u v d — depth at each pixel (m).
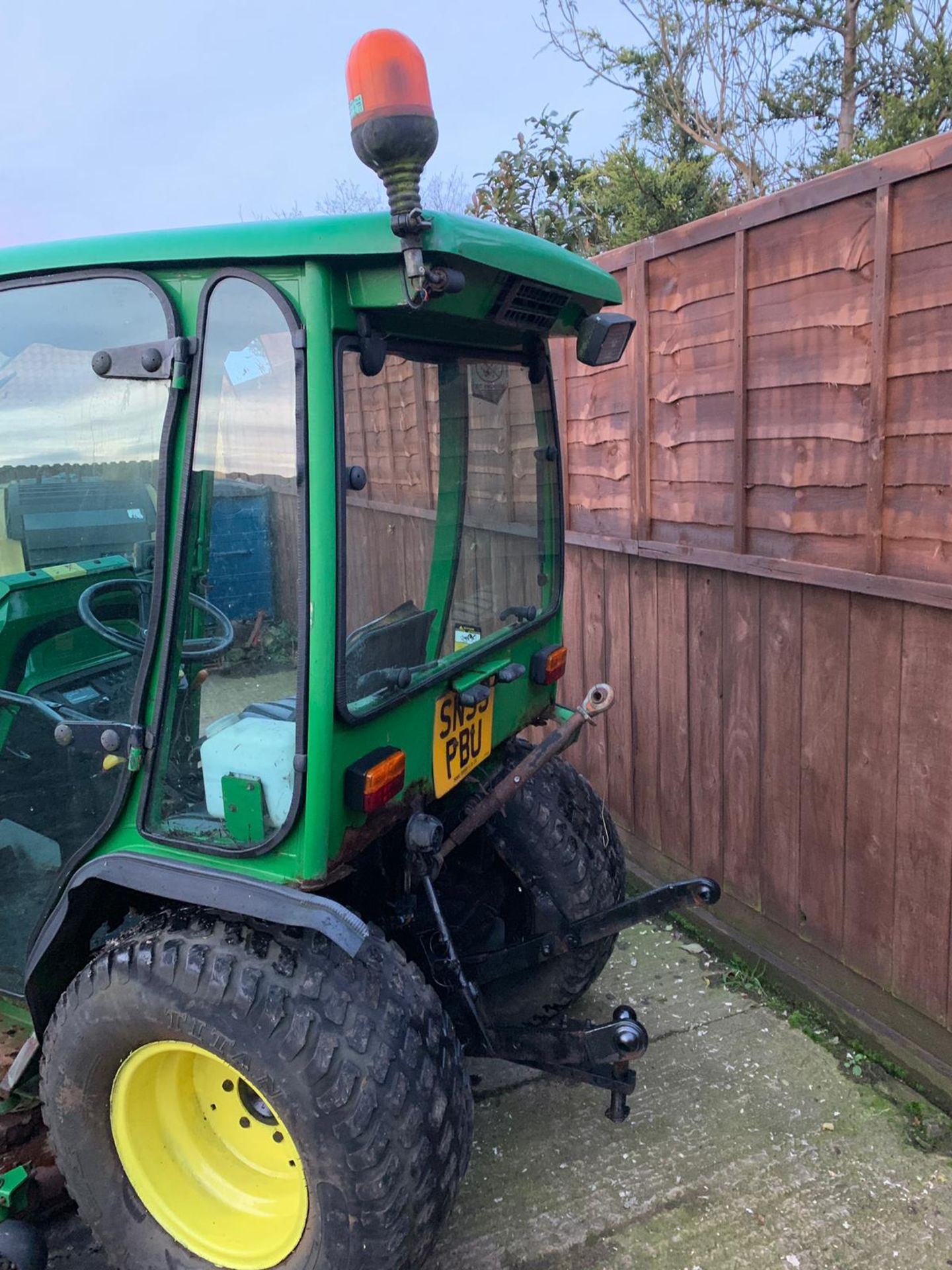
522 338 2.34
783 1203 2.29
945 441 2.38
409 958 2.36
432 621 2.09
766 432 2.96
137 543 1.92
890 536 2.57
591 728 4.18
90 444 1.94
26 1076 2.17
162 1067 1.97
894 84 8.17
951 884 2.52
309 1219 1.78
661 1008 3.08
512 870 2.58
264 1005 1.72
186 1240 1.96
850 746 2.79
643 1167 2.42
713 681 3.35
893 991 2.75
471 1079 2.77
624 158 7.23
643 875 3.81
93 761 2.02
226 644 1.81
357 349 1.72
